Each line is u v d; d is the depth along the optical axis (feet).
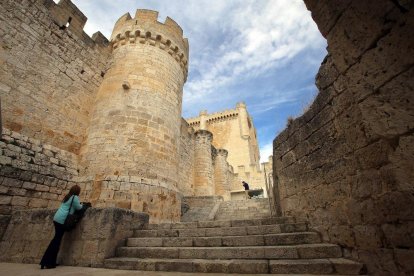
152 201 28.84
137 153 30.78
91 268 13.42
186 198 48.29
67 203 15.07
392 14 5.62
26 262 15.79
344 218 11.56
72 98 33.58
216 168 87.71
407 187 6.27
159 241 15.75
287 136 19.13
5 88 25.32
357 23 6.41
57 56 32.73
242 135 147.54
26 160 24.47
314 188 14.71
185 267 12.18
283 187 19.74
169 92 38.63
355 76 6.82
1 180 21.62
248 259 12.47
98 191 26.76
